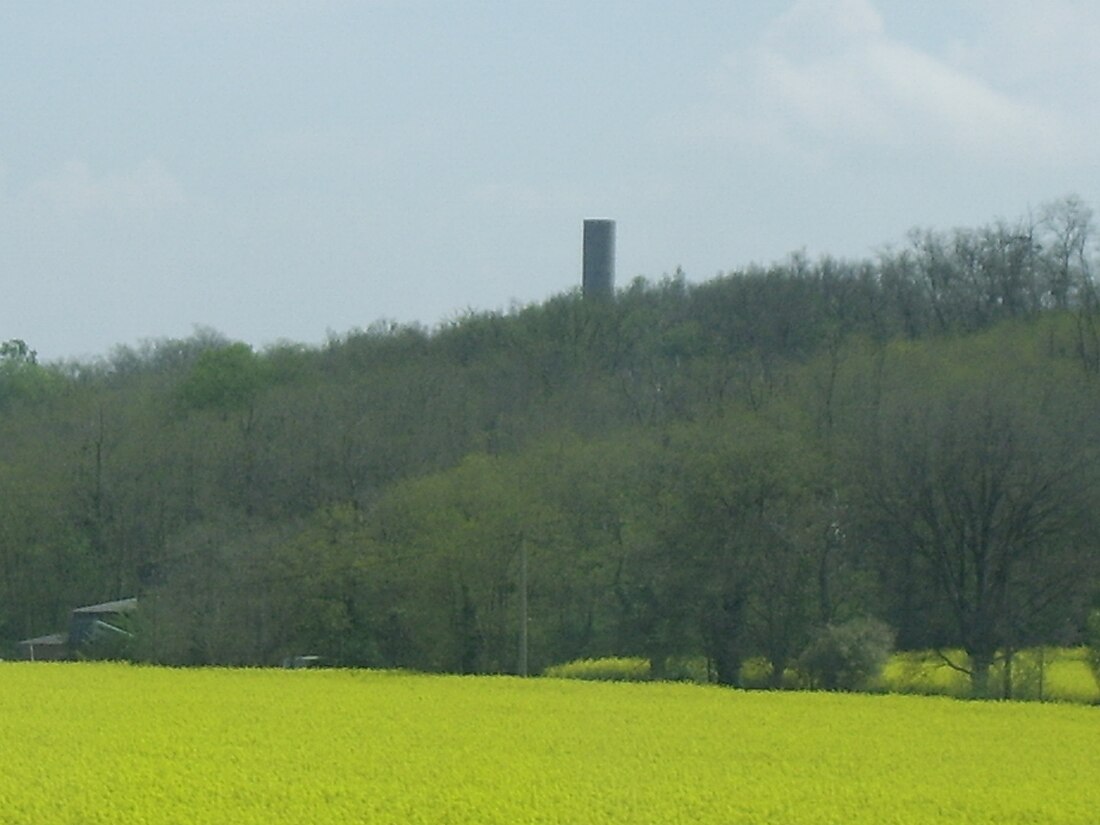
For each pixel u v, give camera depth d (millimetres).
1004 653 185375
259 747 103625
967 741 112000
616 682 164500
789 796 87250
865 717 127750
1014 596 189250
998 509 192000
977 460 191625
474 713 126875
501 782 90000
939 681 187875
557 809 82062
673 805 83875
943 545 194500
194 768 93812
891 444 199500
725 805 84125
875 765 99812
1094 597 187500
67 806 81312
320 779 90250
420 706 132375
